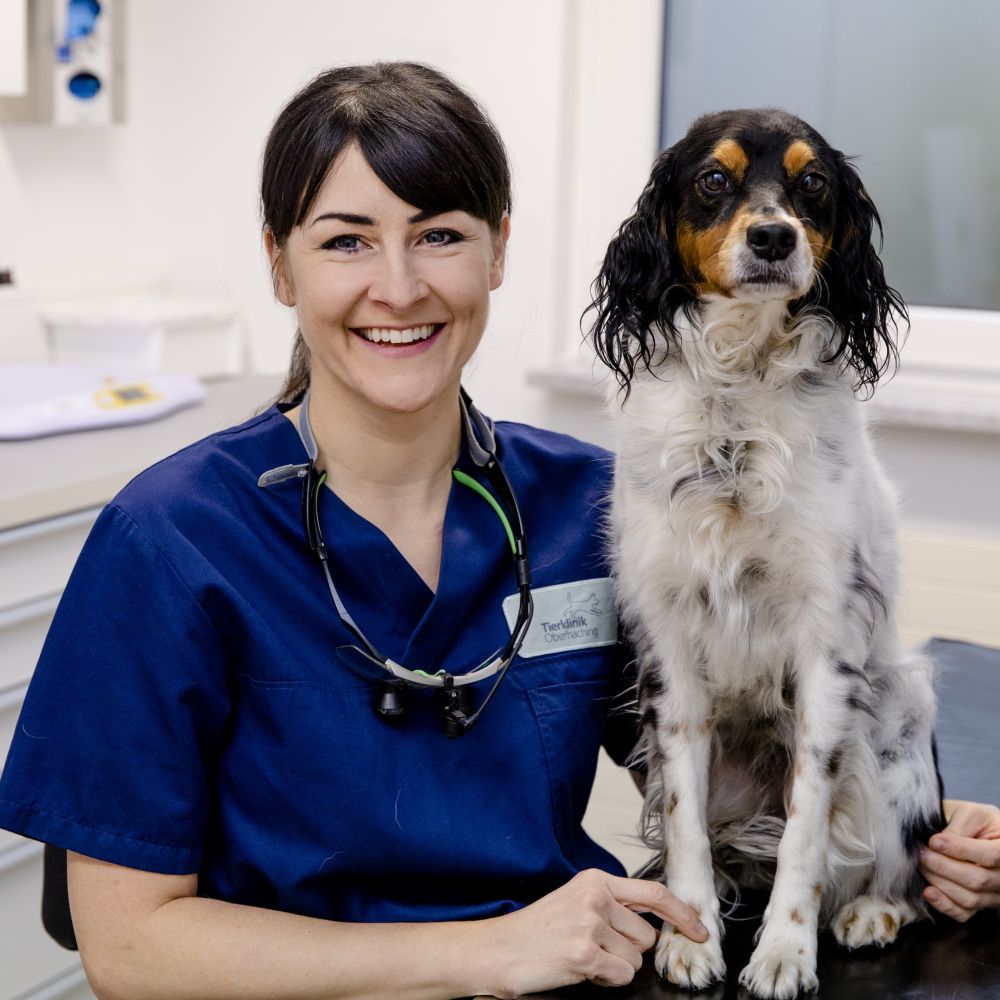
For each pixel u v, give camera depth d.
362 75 1.24
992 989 1.21
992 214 2.57
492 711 1.30
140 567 1.21
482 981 1.15
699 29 2.70
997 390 2.54
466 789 1.27
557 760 1.33
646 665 1.41
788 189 1.41
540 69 2.69
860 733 1.35
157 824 1.19
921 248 2.63
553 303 2.77
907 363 2.64
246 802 1.24
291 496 1.29
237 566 1.24
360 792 1.22
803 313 1.40
